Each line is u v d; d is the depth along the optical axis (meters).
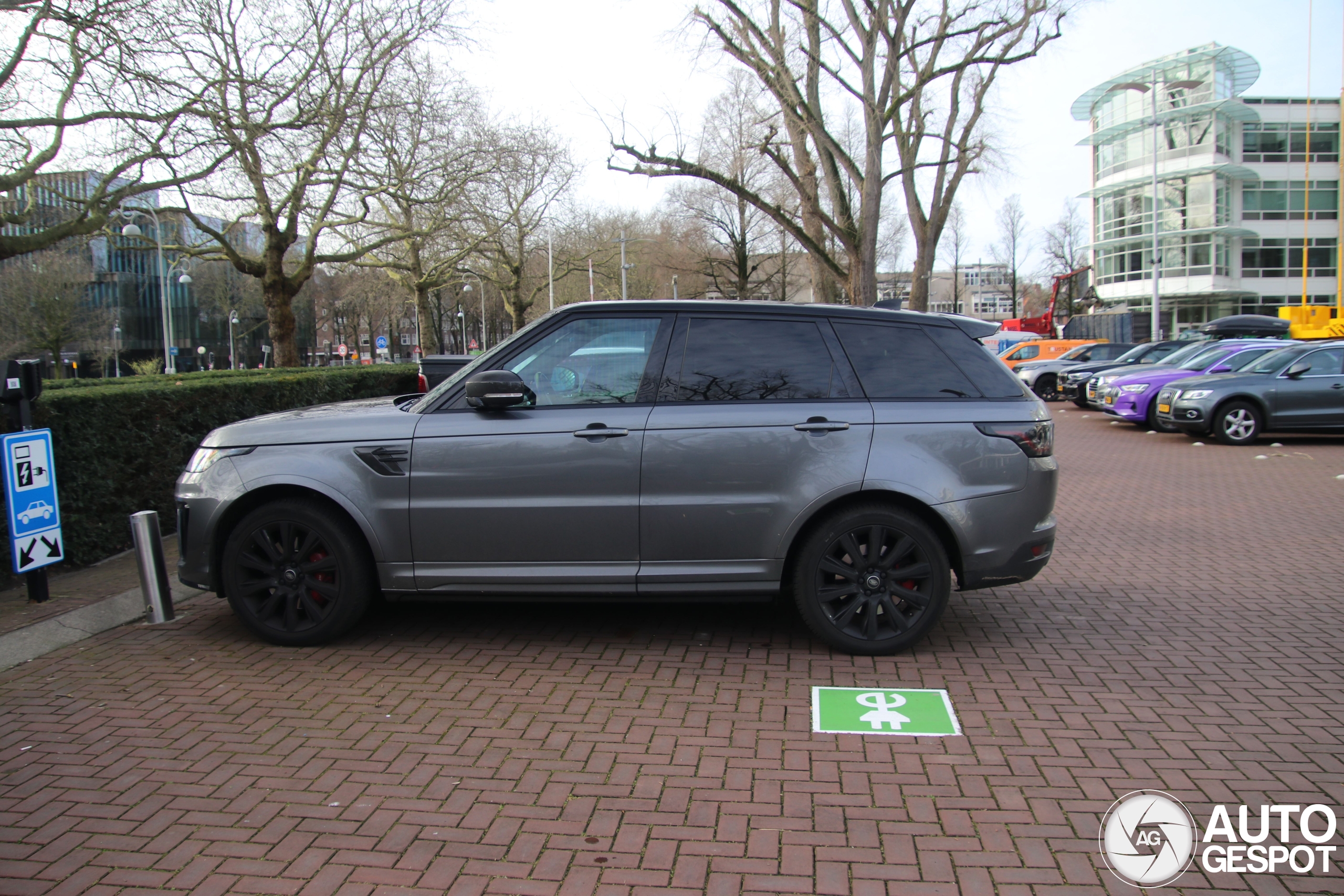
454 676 4.39
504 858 2.81
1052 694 4.12
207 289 64.62
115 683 4.33
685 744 3.62
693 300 4.76
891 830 2.96
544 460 4.51
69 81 11.43
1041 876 2.70
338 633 4.78
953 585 6.11
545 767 3.42
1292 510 8.75
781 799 3.17
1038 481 4.58
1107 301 57.03
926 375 4.64
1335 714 3.86
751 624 5.20
